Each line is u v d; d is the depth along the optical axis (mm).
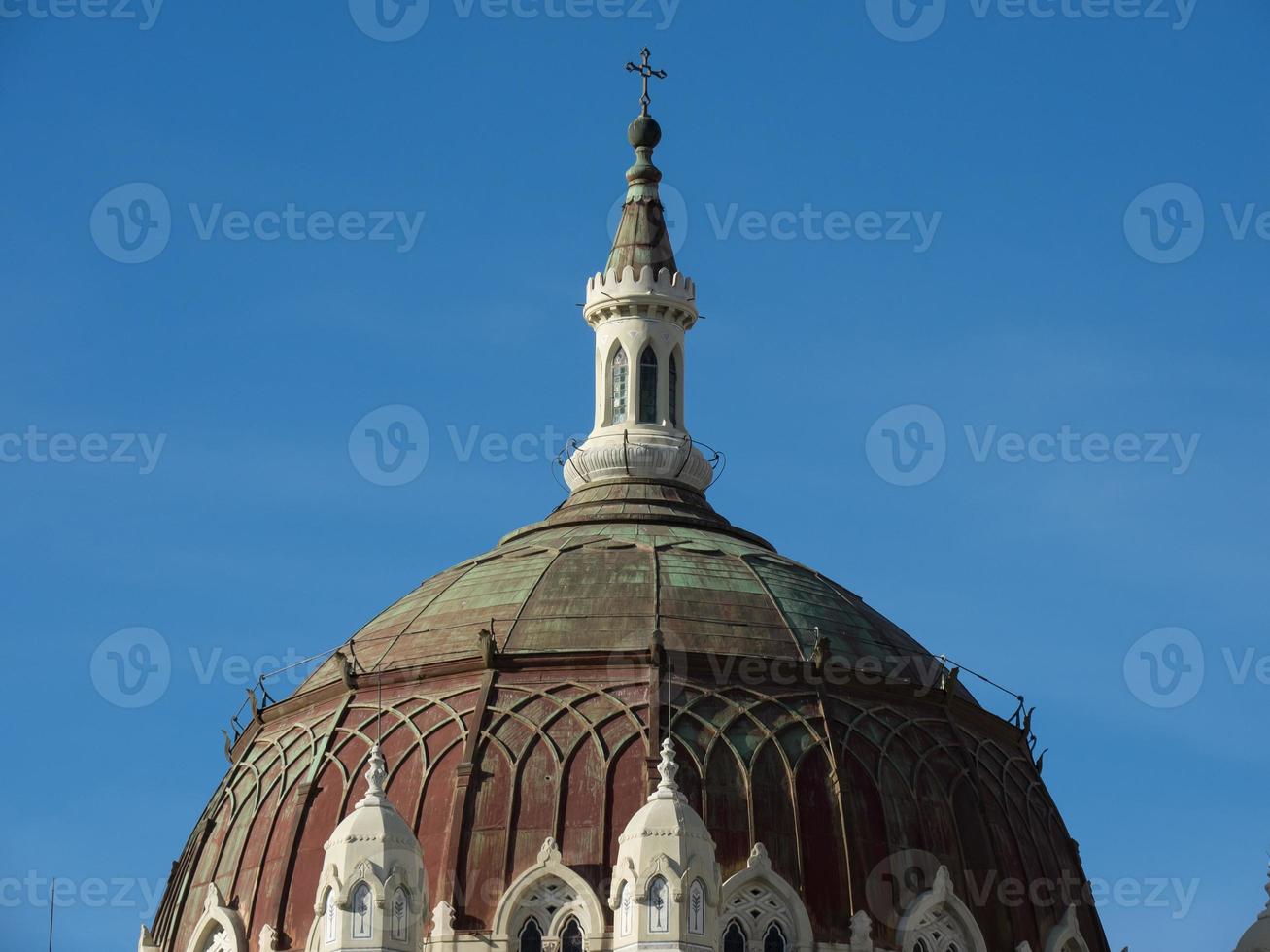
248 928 107000
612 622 109625
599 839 103625
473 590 113375
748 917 103062
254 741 113562
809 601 112938
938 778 109312
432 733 107750
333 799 107812
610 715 106625
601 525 116625
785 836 104875
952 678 112500
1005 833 110688
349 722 110062
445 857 103875
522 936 102688
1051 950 109500
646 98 125812
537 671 108375
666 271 122188
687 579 112000
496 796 105188
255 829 109625
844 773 106812
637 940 97438
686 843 98500
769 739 106688
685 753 105562
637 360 121062
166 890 112812
